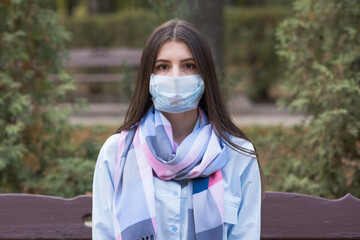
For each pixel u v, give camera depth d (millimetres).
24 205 2289
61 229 2289
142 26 10594
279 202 2289
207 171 1719
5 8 3469
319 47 3430
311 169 3420
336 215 2271
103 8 14477
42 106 3676
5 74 3414
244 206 1791
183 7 3604
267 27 10047
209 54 1746
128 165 1760
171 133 1772
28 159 3621
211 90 1759
